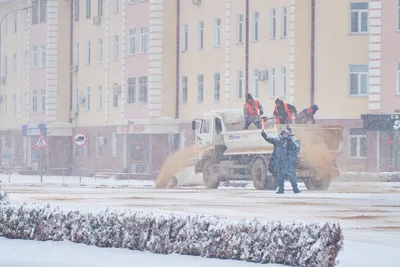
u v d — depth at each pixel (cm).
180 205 3894
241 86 9025
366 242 2505
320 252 2011
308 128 5538
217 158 6097
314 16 8269
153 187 6431
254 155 5747
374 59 8019
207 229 2239
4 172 11569
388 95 8012
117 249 2425
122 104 10494
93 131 11225
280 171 4972
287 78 8419
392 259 2161
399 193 4988
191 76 9706
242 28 9006
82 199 4397
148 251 2359
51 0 11919
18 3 12788
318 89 8250
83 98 11456
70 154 11719
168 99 9944
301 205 3881
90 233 2517
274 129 5500
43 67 12150
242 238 2158
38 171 11081
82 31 11575
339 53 8181
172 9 9931
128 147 10400
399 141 7950
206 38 9475
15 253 2369
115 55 10775
